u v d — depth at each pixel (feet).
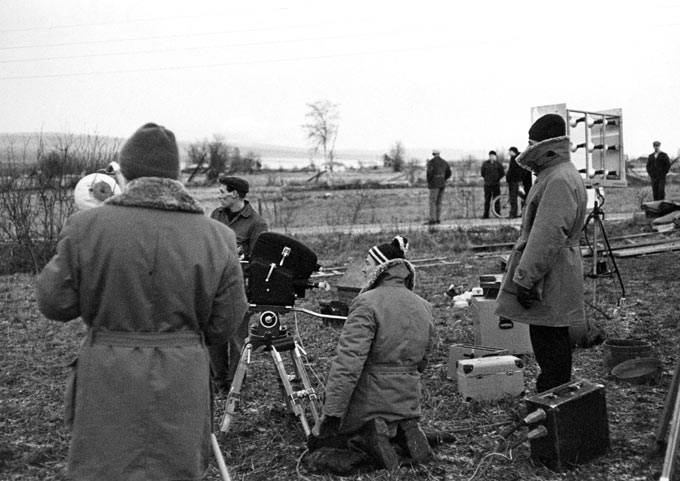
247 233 22.11
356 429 15.62
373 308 15.24
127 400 10.02
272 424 18.65
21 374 25.02
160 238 10.43
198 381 10.46
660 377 20.52
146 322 10.32
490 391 19.39
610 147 30.89
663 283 36.11
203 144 222.69
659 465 14.78
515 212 71.46
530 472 14.80
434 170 67.51
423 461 15.34
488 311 23.49
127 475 9.88
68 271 10.28
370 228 67.05
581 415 15.08
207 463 10.73
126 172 10.93
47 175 53.11
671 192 104.01
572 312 16.87
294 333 29.07
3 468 16.46
